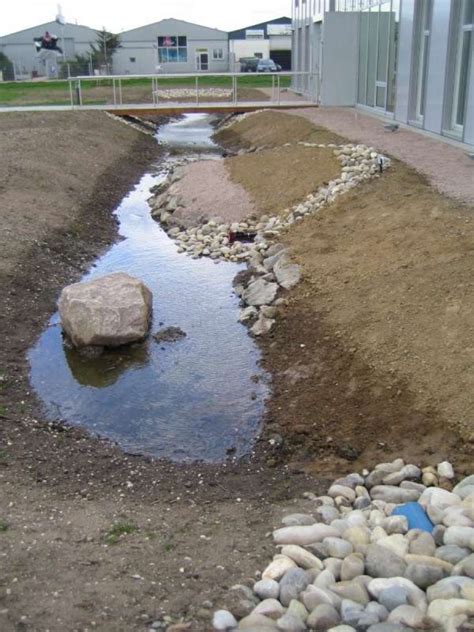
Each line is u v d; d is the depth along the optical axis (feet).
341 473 19.25
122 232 45.01
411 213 33.22
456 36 48.62
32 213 41.47
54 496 17.75
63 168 54.60
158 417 23.29
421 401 20.70
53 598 12.76
